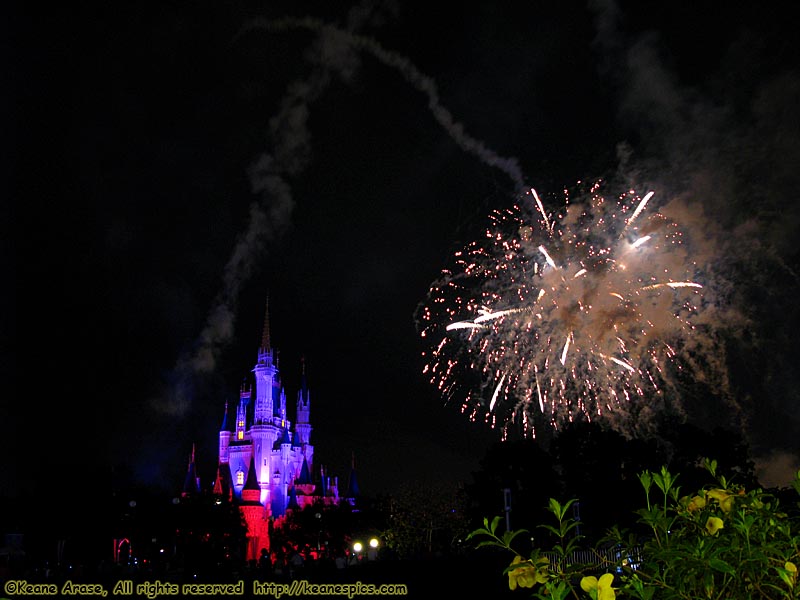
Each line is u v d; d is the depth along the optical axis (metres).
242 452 168.00
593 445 55.66
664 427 54.25
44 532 76.69
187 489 162.50
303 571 47.75
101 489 81.56
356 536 114.00
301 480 162.38
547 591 4.93
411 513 74.56
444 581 34.88
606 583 4.59
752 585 4.84
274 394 173.62
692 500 5.56
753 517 4.86
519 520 54.97
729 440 51.19
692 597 4.86
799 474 5.46
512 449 58.28
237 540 107.88
